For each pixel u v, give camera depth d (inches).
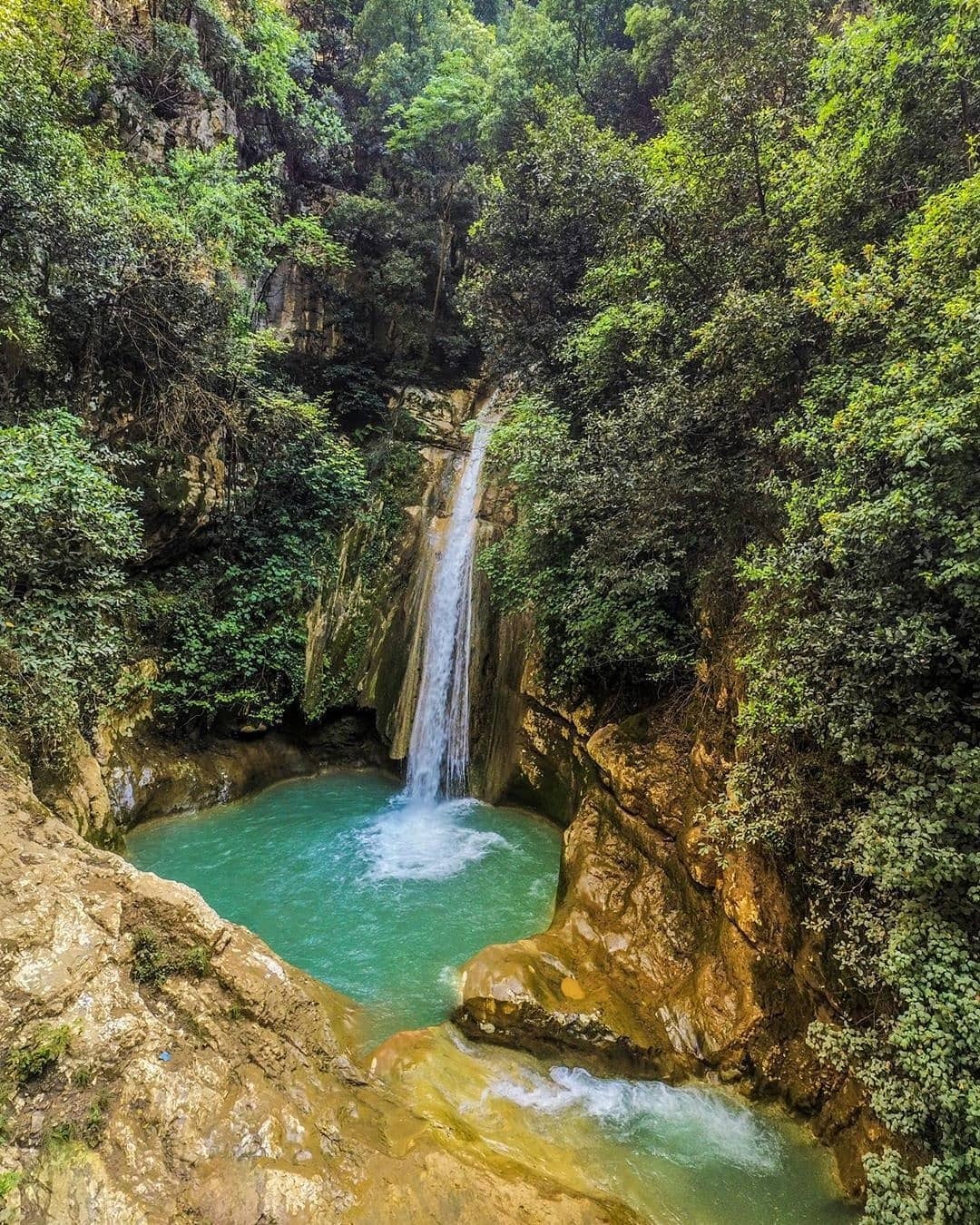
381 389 697.6
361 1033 218.1
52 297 373.1
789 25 361.4
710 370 274.4
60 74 389.1
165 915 180.5
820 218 264.8
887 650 164.7
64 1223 116.6
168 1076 145.9
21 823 198.4
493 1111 184.9
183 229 430.0
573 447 338.3
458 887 333.1
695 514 281.6
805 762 194.1
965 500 148.9
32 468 258.7
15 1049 135.6
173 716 432.8
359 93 773.9
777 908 208.1
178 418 453.7
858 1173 164.2
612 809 315.6
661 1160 175.8
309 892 326.0
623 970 241.6
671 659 305.9
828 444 190.5
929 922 143.1
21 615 263.6
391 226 684.1
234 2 624.4
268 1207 129.2
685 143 347.9
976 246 179.5
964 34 231.6
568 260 469.4
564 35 662.5
